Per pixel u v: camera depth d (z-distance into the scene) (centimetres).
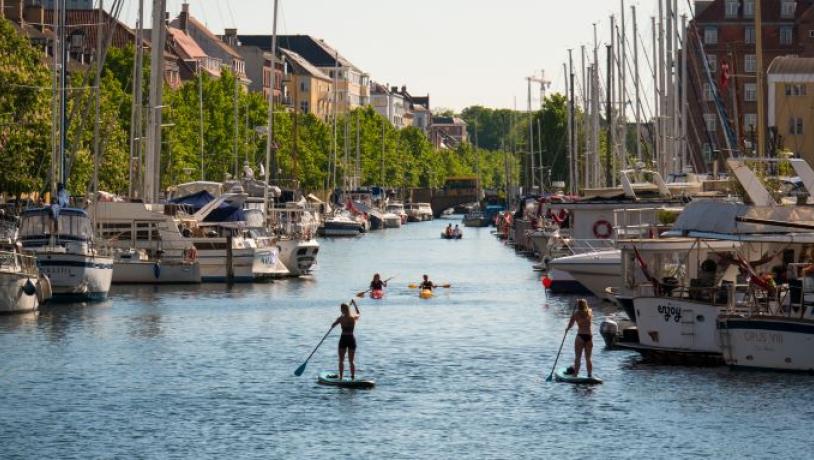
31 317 14450
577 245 17388
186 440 8344
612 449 8050
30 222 16100
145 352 12056
